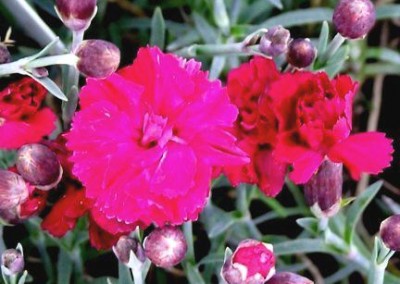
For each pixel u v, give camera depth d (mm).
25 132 280
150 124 261
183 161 261
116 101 264
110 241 288
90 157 260
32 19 317
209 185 272
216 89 267
